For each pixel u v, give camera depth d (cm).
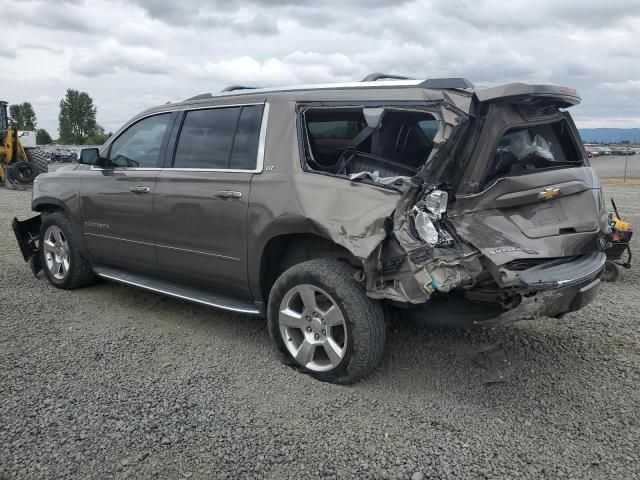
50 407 332
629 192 1816
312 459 286
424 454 290
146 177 475
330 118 420
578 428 316
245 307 422
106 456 286
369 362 347
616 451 294
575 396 354
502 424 320
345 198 351
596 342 443
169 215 452
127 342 436
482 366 354
